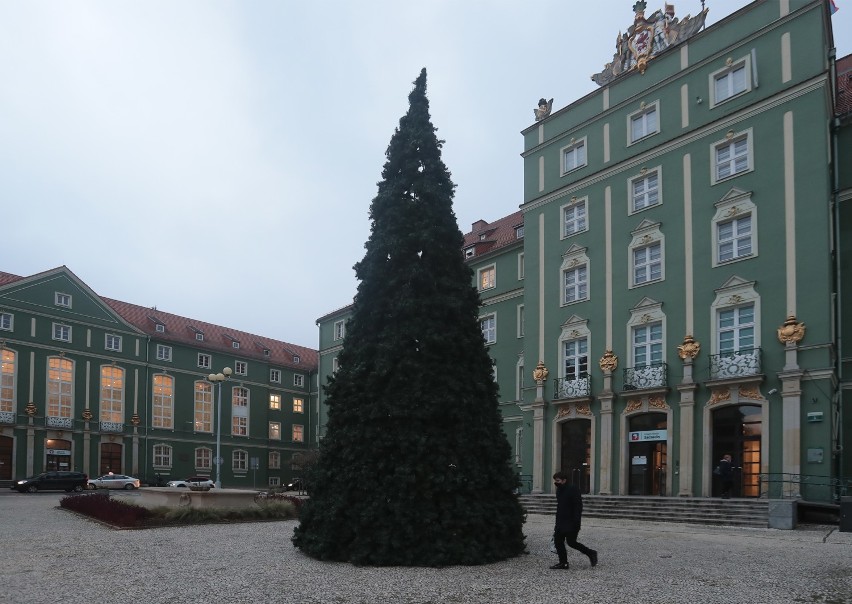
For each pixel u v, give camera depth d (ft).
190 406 198.18
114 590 31.96
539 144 110.83
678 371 86.43
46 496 124.67
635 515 76.07
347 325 45.70
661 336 89.25
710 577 35.70
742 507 68.95
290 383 231.09
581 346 99.55
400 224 45.03
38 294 167.43
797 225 77.97
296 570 37.14
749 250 82.23
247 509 69.56
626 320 93.50
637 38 98.22
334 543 40.37
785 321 77.30
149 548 46.73
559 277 103.91
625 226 95.86
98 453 174.60
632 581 34.53
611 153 99.71
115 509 67.72
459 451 41.34
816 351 74.49
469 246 138.51
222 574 36.01
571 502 38.22
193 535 55.26
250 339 229.66
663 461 86.94
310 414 234.38
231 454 207.10
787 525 61.93
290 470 224.53
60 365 169.89
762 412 77.56
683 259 88.22
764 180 81.41
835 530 59.88
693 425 83.41
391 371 42.14
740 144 84.89
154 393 189.88
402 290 43.86
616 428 91.86
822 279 75.10
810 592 31.91
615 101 100.37
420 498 39.93
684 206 89.15
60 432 167.32
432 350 42.75
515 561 40.63
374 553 38.93
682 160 90.27
